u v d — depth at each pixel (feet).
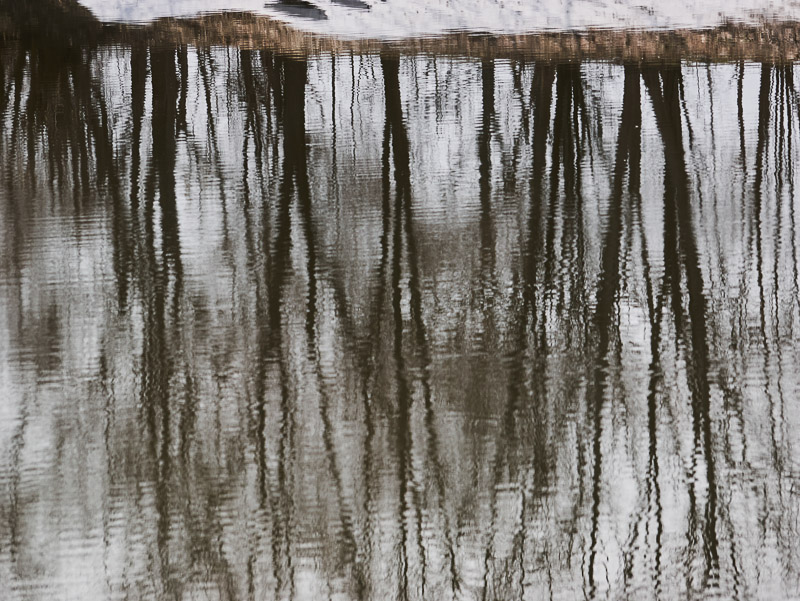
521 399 33.81
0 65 67.92
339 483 30.45
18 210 46.62
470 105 61.00
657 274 41.01
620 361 35.76
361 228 44.98
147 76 65.98
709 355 35.91
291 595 26.94
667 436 32.12
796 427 32.24
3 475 30.45
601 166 52.26
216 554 27.99
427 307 38.88
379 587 27.17
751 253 42.45
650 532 28.71
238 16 78.84
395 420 32.91
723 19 77.51
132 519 29.07
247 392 34.30
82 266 41.45
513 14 79.51
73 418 32.89
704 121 57.82
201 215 46.32
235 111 60.70
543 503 29.71
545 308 38.78
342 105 61.46
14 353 35.99
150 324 37.63
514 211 46.78
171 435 32.22
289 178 50.85
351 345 36.73
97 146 54.95
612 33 74.02
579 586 27.22
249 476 30.63
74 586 26.89
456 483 30.42
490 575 27.48
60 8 81.41
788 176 50.11
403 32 75.46
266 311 38.65
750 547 28.14
